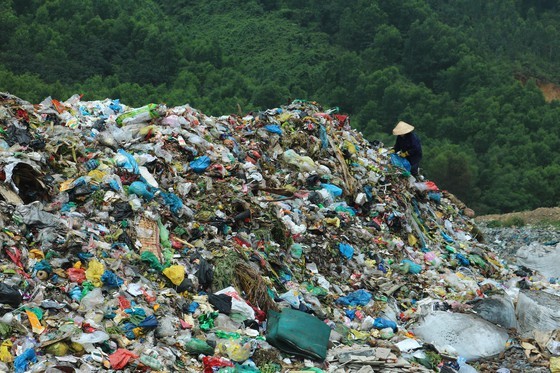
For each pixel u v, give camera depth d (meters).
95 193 15.65
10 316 11.82
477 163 102.06
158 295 14.05
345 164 22.19
